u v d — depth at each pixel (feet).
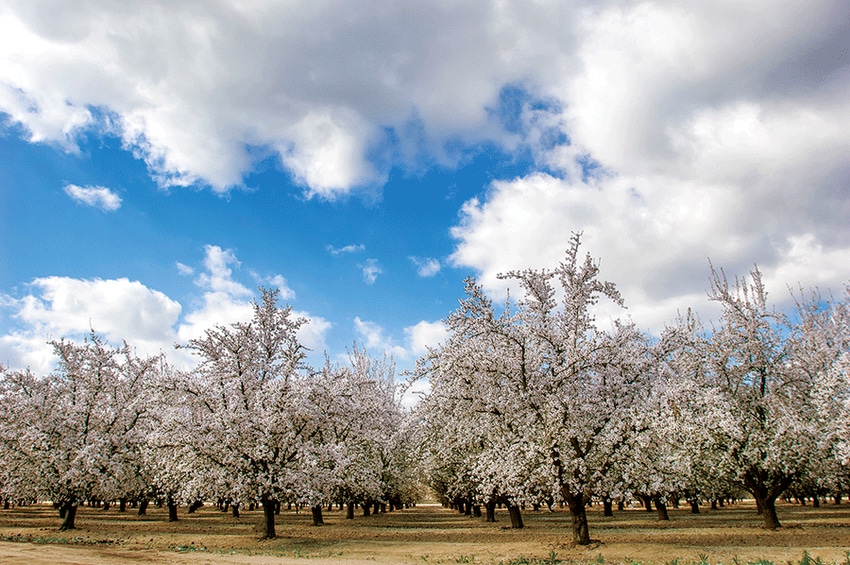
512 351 73.05
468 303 73.26
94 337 98.32
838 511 114.52
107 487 84.23
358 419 94.79
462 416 78.23
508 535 79.92
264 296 90.43
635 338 74.28
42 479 83.87
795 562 49.39
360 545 71.56
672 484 71.26
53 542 69.05
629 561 54.34
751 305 84.89
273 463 77.51
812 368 81.00
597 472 66.03
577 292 72.33
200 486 73.10
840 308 88.17
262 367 86.79
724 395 79.56
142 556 56.70
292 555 62.23
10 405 88.89
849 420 64.49
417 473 124.57
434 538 78.74
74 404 92.84
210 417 77.61
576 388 72.43
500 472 69.41
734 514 113.39
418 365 79.51
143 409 98.58
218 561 54.29
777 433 72.23
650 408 72.64
